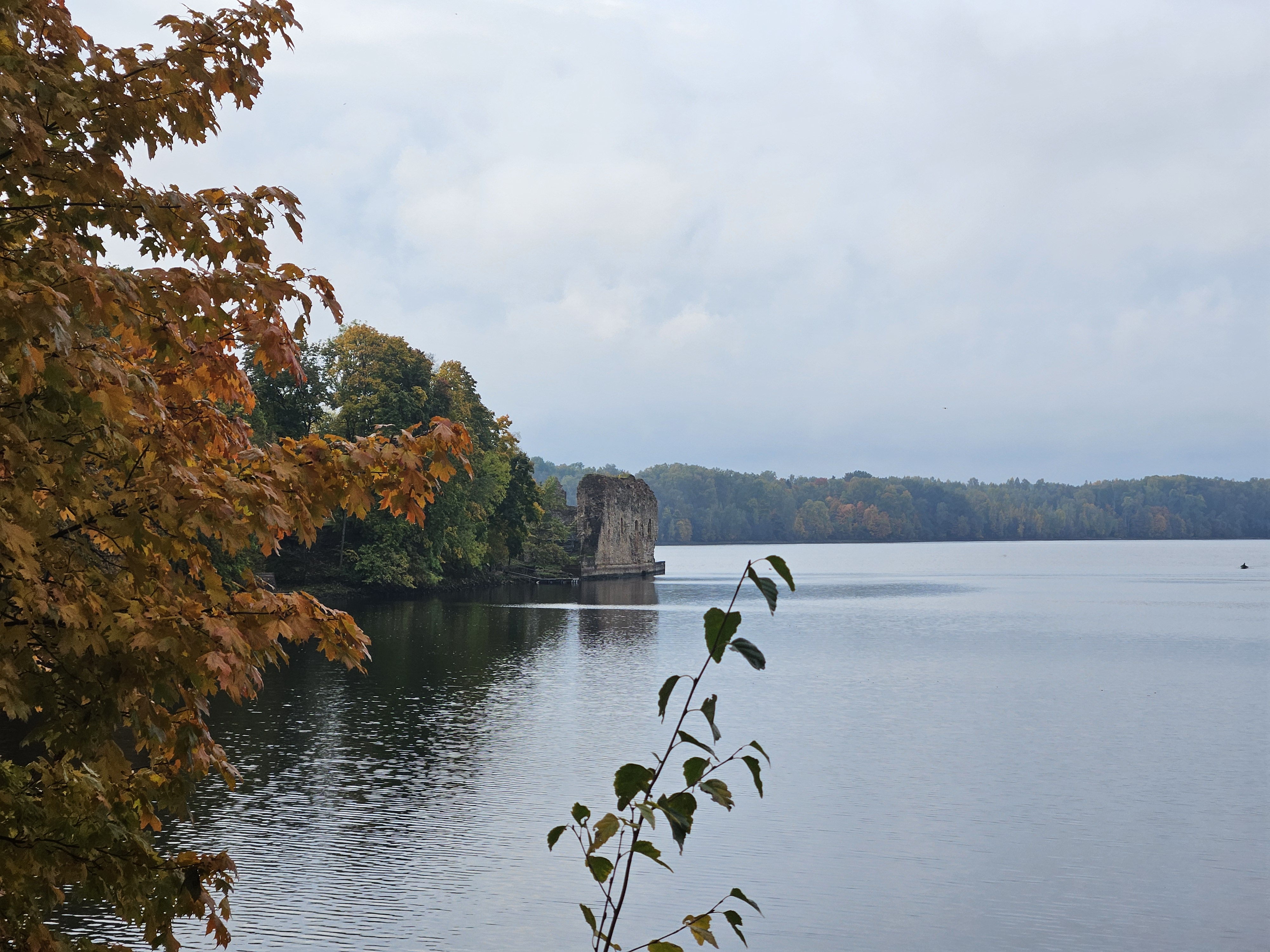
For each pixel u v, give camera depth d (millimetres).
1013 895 18906
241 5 6613
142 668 5594
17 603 5328
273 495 6055
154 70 6457
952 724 34969
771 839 22000
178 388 6977
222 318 6230
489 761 27703
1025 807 24688
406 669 45188
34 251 5504
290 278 6707
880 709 37844
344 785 25031
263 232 6668
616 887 18812
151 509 5609
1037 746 31500
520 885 18578
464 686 40688
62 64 6047
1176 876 19969
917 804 24766
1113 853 21312
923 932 17172
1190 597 104875
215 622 5867
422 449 6953
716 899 18453
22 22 5863
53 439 5082
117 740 25062
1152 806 24891
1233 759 29859
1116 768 28766
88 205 5883
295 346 6539
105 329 6500
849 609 88562
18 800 5551
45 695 5469
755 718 35812
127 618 5508
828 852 21188
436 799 23938
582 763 27562
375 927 16547
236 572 40531
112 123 6199
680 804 3893
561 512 150375
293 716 33969
